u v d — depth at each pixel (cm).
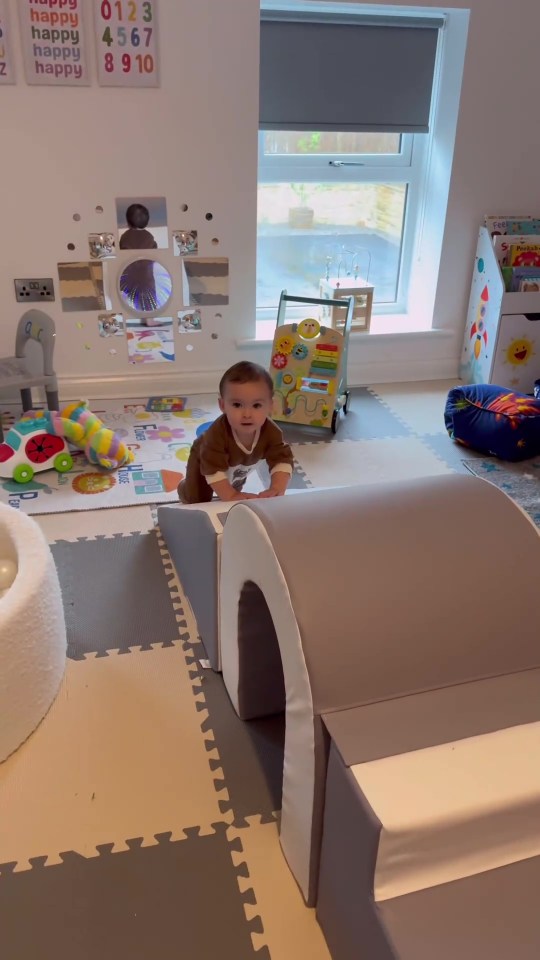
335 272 333
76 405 248
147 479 239
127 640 167
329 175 309
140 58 254
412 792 87
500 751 92
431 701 99
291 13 271
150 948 106
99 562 195
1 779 132
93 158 266
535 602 106
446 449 267
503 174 302
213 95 266
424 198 319
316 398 275
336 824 95
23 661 135
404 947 81
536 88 289
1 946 106
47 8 241
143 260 285
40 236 273
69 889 114
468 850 89
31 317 266
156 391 307
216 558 143
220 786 131
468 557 107
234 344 308
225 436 175
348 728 95
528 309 293
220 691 153
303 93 285
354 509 113
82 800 128
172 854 119
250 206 286
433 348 327
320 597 100
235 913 110
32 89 252
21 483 234
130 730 143
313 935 107
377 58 287
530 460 258
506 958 80
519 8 275
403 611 101
